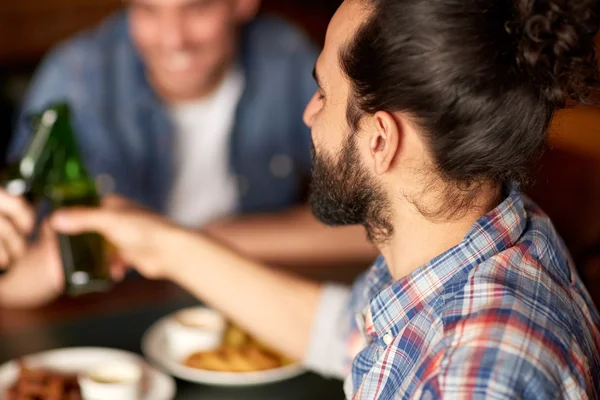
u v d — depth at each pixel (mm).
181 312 1449
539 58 747
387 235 851
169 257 1314
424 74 757
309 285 1312
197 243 1303
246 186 2154
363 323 921
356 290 1258
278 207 2193
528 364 697
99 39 2098
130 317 1495
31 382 1234
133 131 2076
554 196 2404
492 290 754
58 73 2098
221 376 1287
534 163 837
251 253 1801
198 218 2131
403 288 815
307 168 2207
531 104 768
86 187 1302
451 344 728
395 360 799
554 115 818
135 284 1618
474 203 818
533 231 837
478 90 753
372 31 778
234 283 1301
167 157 2092
